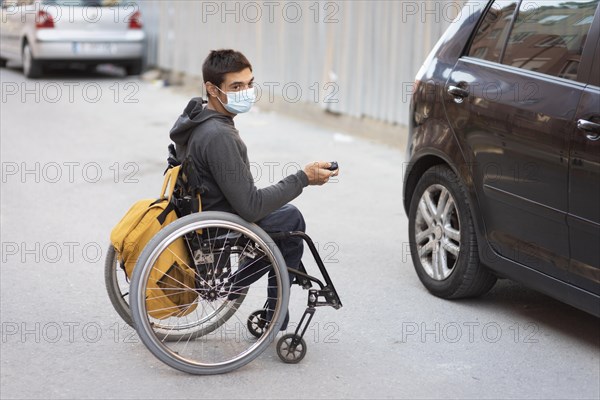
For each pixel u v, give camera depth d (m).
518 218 10.12
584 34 9.68
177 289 9.11
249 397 8.80
